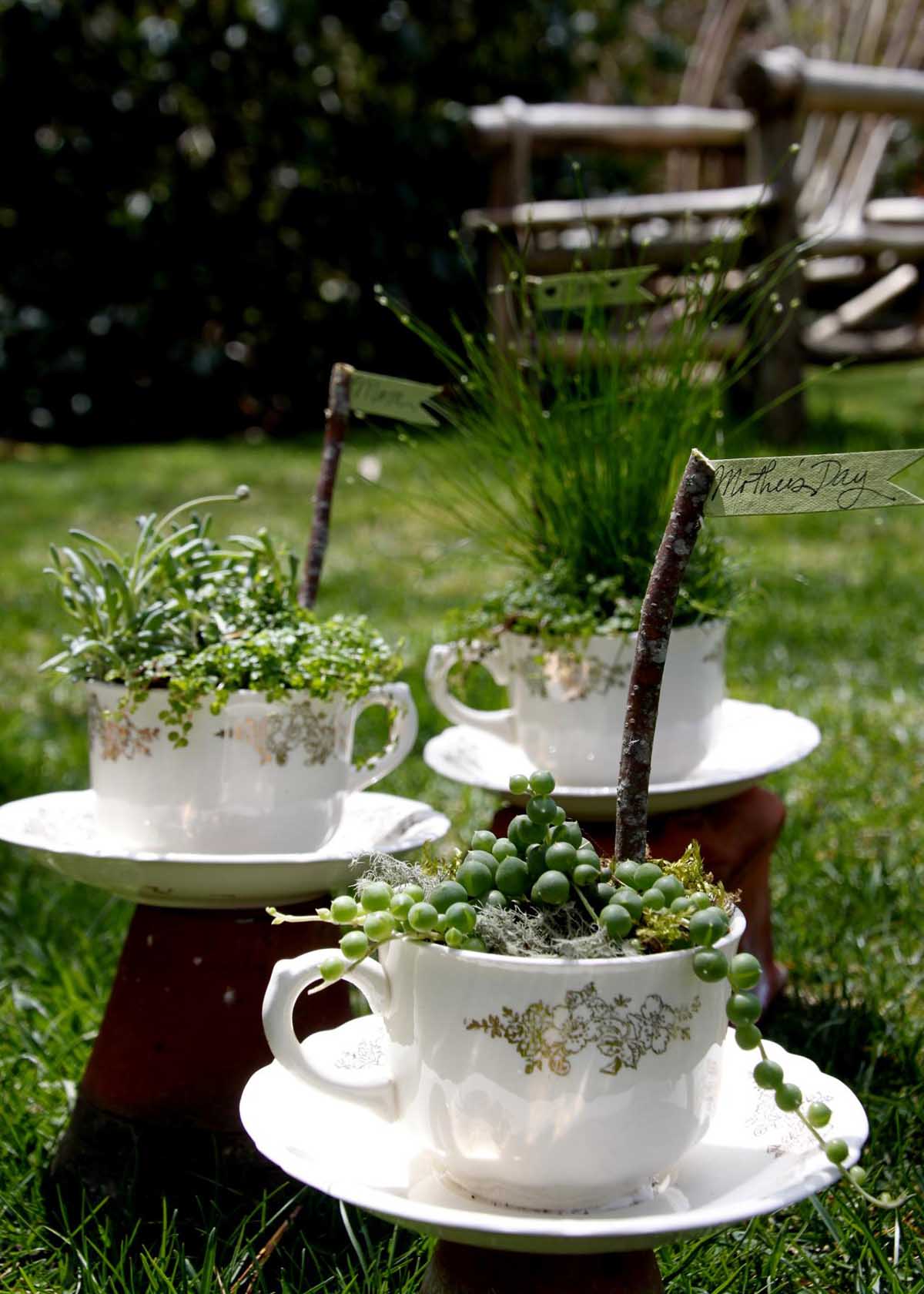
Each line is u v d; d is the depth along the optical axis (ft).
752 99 17.34
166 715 4.64
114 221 23.67
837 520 15.78
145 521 5.16
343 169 24.02
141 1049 4.79
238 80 23.26
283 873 4.42
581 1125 3.18
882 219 20.07
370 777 5.35
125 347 24.36
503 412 6.13
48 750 9.50
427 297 24.99
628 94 28.50
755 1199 3.10
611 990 3.15
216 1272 4.24
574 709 5.58
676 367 5.90
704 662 5.56
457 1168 3.34
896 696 9.75
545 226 17.94
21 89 22.76
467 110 24.48
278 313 24.73
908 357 19.53
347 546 15.23
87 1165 4.81
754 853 5.70
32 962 6.61
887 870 7.25
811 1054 5.59
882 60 22.06
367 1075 3.50
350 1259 4.37
